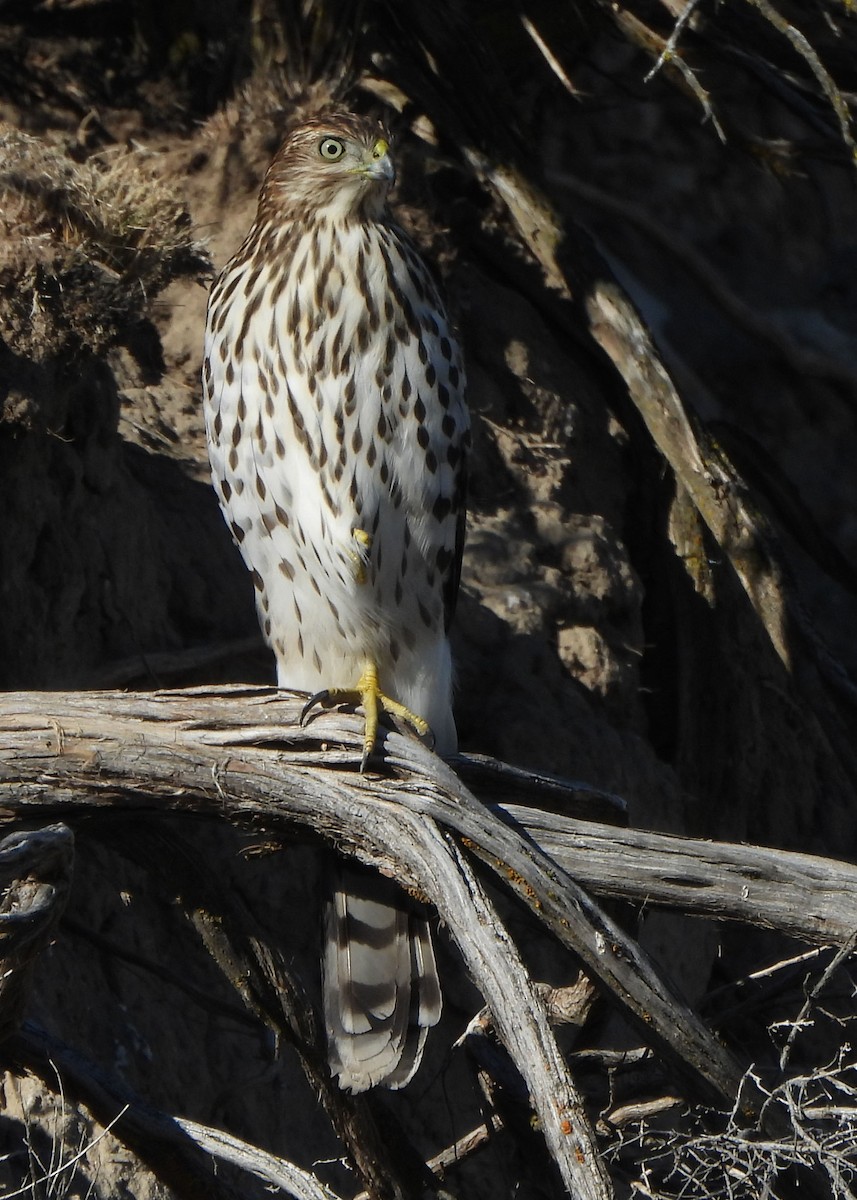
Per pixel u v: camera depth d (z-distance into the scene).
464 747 11.30
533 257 13.93
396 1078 8.09
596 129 20.77
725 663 12.93
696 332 22.11
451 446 9.27
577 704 11.77
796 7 13.94
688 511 12.98
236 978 7.88
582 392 13.68
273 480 9.15
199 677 10.29
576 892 7.17
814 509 21.77
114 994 9.11
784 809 13.33
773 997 9.42
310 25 12.60
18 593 9.28
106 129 12.72
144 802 7.36
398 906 8.29
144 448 11.28
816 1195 8.22
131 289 9.07
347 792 7.29
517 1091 8.52
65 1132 8.22
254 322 9.04
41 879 6.71
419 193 13.39
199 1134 7.45
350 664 9.46
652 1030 7.30
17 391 8.78
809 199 21.70
